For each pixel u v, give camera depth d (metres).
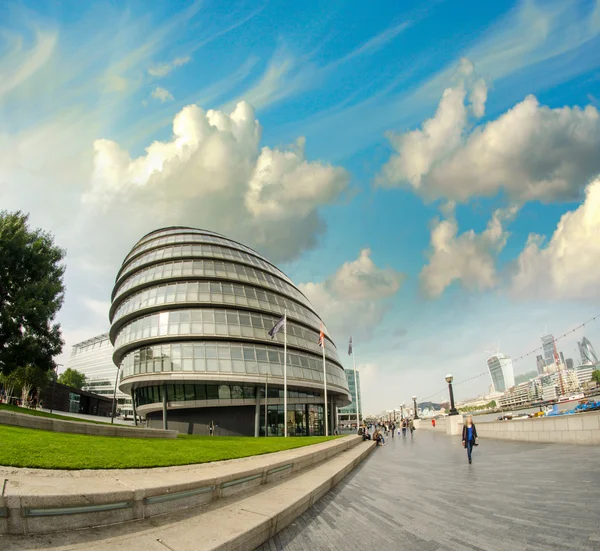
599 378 108.88
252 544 6.00
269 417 48.56
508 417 55.66
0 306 31.62
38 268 33.19
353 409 186.75
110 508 5.79
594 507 7.83
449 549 5.90
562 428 22.95
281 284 59.62
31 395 55.16
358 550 6.02
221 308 49.81
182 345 45.94
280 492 9.32
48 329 32.84
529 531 6.52
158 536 5.43
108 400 93.38
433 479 13.19
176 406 46.28
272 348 49.91
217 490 8.12
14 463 7.83
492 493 9.98
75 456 9.27
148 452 11.78
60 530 5.17
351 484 12.98
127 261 59.03
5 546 4.54
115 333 56.59
